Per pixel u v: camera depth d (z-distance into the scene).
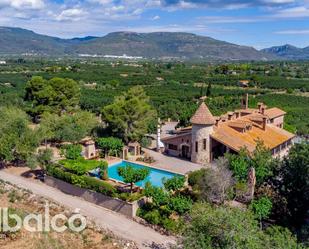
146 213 41.28
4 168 57.62
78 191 47.56
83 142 69.19
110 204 43.94
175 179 43.41
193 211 28.17
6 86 162.88
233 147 56.50
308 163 37.94
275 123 76.12
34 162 53.25
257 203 38.28
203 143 59.62
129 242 35.62
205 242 25.58
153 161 61.66
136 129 69.19
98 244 34.94
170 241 36.31
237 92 156.75
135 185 49.50
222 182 40.31
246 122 63.31
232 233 25.33
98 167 53.84
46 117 71.25
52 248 33.16
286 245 25.48
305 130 85.38
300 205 39.44
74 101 88.31
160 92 154.75
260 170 42.97
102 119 71.31
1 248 32.72
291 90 165.12
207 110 59.84
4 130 57.62
